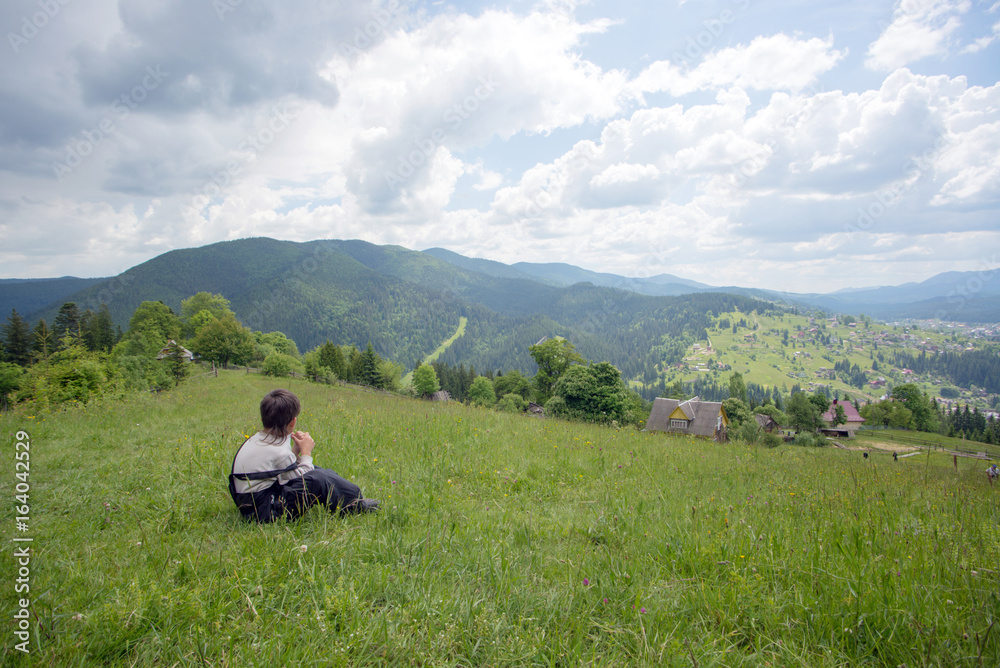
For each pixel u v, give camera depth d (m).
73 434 7.36
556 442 8.23
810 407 88.94
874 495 5.68
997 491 7.21
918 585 2.75
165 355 30.05
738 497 5.27
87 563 2.63
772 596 2.69
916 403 97.81
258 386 27.00
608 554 3.29
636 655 2.15
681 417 48.22
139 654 1.92
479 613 2.32
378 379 85.50
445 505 4.14
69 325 69.62
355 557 2.88
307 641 2.04
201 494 4.06
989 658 2.07
